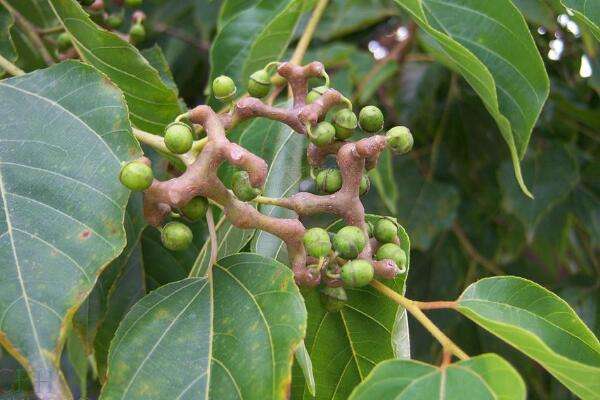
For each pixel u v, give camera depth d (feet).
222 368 0.93
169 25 2.15
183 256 1.35
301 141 1.18
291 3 1.26
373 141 1.00
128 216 1.28
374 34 2.25
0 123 0.96
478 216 2.09
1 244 0.90
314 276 1.01
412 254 2.10
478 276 2.09
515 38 1.14
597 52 1.54
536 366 2.05
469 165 2.05
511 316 1.03
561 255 2.05
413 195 1.98
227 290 0.98
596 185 1.99
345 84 1.84
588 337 1.02
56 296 0.88
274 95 1.31
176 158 1.11
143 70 1.20
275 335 0.93
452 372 0.91
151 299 0.98
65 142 0.95
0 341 0.86
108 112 0.97
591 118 1.90
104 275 1.27
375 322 1.09
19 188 0.93
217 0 2.07
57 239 0.91
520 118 1.15
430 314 2.05
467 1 1.16
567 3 1.14
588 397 0.95
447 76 2.03
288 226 0.99
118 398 0.93
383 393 0.90
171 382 0.93
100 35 1.18
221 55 1.43
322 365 1.11
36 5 1.48
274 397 0.90
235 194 0.98
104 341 1.31
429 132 2.04
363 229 1.03
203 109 0.98
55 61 1.49
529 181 1.86
